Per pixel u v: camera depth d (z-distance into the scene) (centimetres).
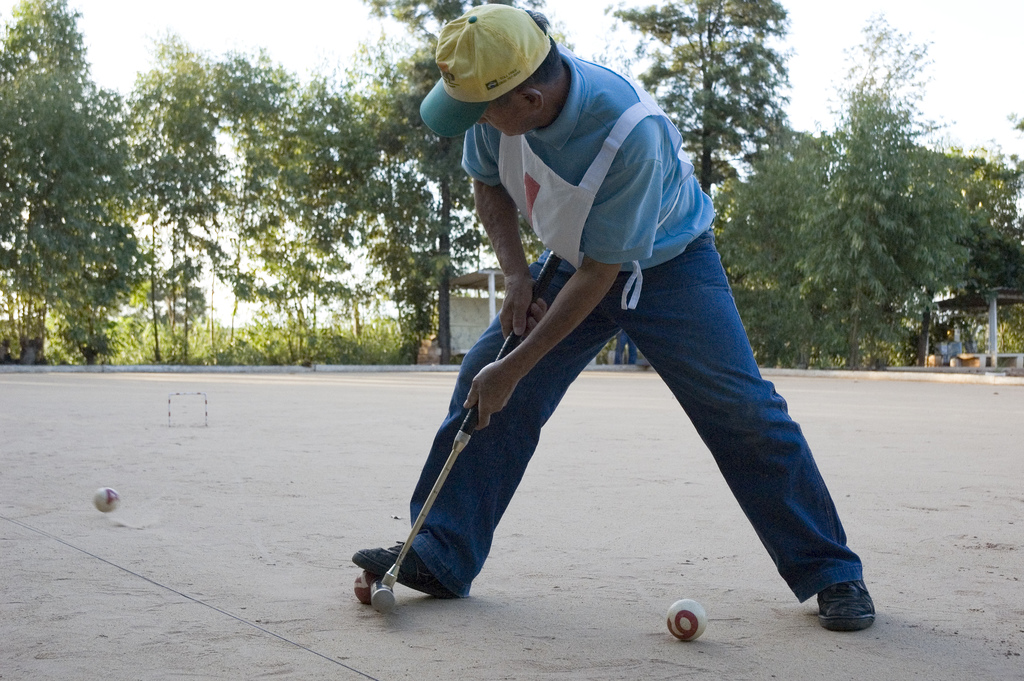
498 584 302
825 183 2503
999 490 487
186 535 364
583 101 237
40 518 392
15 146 2377
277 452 634
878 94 2442
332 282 2919
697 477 531
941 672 219
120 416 923
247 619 256
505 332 288
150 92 2731
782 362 2800
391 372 2728
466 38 226
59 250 2436
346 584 297
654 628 254
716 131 3014
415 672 215
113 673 212
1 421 849
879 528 388
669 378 279
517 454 291
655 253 269
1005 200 3306
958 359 2970
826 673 218
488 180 292
